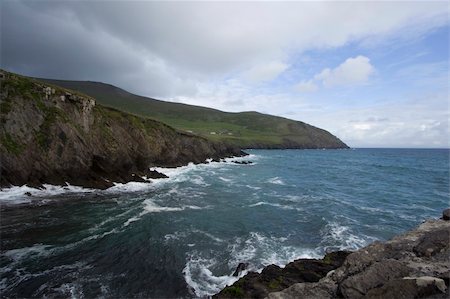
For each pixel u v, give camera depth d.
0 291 14.98
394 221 29.39
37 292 15.00
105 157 45.09
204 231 24.64
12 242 21.02
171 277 16.88
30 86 39.59
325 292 8.95
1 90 36.50
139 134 57.41
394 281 7.72
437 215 32.41
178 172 62.38
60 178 38.09
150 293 15.23
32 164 35.78
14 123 35.78
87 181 40.28
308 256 19.86
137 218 27.59
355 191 47.31
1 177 33.06
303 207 34.12
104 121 50.03
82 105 44.69
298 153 169.75
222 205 34.09
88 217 27.27
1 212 27.25
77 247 20.58
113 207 31.19
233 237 23.41
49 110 39.84
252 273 15.54
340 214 31.27
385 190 49.00
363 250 10.74
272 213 31.00
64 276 16.64
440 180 62.34
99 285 15.83
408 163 114.00
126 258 19.16
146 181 47.09
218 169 72.00
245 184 50.41
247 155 125.94
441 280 7.60
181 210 31.17
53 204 30.69
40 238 21.91
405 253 10.29
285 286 13.62
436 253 9.93
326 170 80.00
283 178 60.38
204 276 17.09
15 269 17.22
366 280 8.43
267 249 21.03
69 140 39.97
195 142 87.44
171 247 21.08
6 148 33.88
